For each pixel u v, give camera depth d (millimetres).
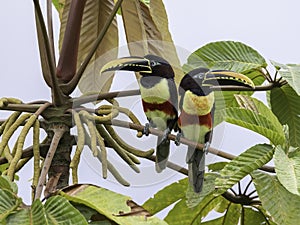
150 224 4203
